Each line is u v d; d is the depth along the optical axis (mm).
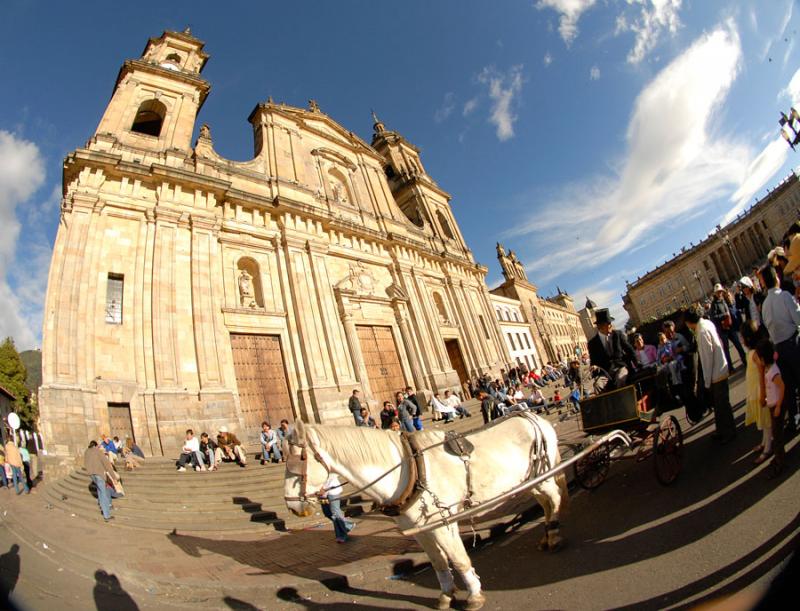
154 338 17281
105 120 21031
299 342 22406
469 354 34812
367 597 5719
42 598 5984
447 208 44844
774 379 5652
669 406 7289
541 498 5816
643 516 5883
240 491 11461
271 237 23766
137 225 18859
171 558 7496
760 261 78750
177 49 27250
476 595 4695
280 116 28875
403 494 4715
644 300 105250
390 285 30031
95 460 10016
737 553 4250
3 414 34781
